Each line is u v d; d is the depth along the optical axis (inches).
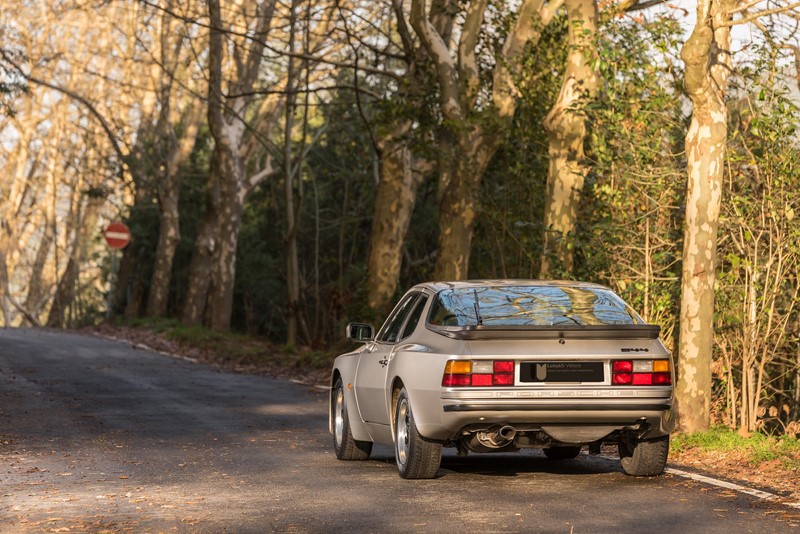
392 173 1261.1
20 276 3565.5
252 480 443.2
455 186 1018.1
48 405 771.4
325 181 2023.9
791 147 607.8
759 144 621.6
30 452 538.6
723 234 637.3
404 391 435.2
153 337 1665.8
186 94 2079.2
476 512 361.1
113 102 2434.8
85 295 2992.1
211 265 1948.8
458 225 1021.2
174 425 665.0
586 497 390.3
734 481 427.8
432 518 351.3
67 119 2628.0
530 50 964.6
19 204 2787.9
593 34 731.4
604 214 757.3
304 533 329.7
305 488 418.9
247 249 2178.9
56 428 644.1
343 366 518.0
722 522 340.2
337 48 1582.2
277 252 2214.6
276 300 2181.3
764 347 607.2
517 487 416.2
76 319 2736.2
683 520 343.9
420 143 1047.0
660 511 360.5
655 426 416.2
